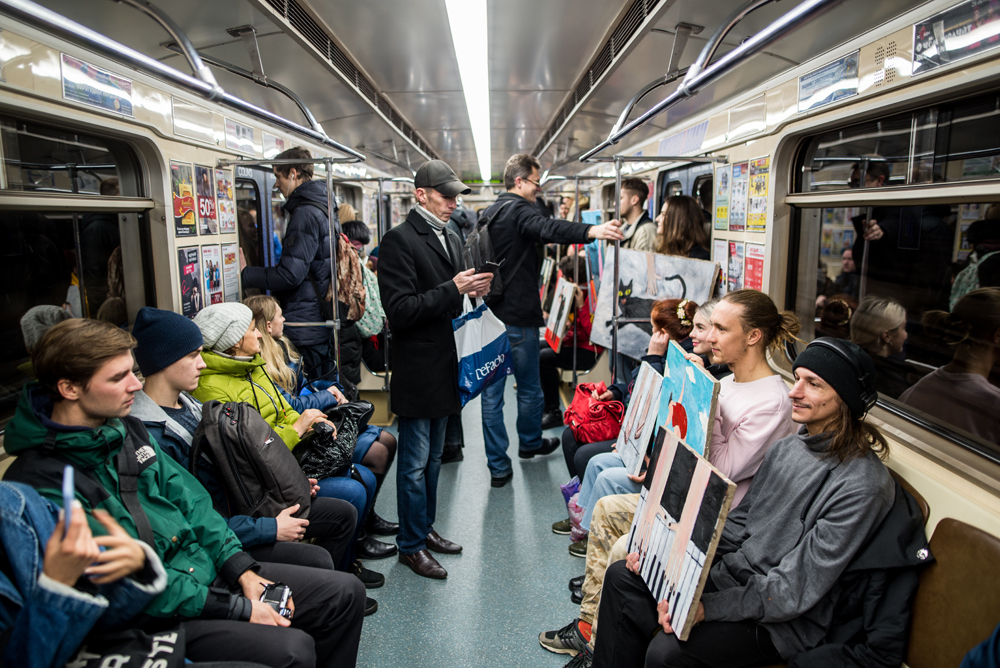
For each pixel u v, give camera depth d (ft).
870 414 7.66
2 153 7.21
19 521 4.31
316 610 6.45
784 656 5.54
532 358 13.97
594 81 13.34
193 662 5.33
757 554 5.97
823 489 5.75
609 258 13.76
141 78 9.41
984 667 4.24
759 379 7.16
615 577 6.58
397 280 9.41
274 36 9.47
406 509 10.09
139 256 10.00
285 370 10.11
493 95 16.93
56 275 8.23
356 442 9.70
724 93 11.48
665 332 10.33
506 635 8.55
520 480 13.87
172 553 5.74
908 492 6.04
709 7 8.16
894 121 7.60
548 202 37.81
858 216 8.45
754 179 10.67
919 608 5.38
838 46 8.13
